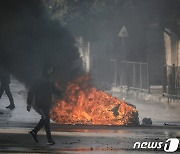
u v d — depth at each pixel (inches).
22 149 1091.3
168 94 2476.6
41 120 1174.3
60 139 1234.0
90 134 1317.7
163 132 1382.9
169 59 3083.2
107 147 1131.3
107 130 1395.2
